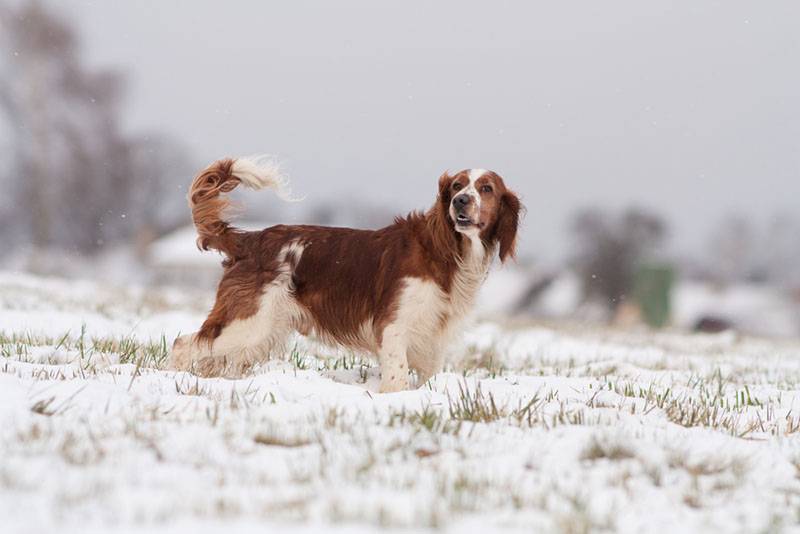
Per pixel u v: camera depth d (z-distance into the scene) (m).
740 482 6.32
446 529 4.82
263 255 10.62
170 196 61.41
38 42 49.25
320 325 10.52
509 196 10.45
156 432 6.52
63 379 8.13
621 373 12.23
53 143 51.41
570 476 6.12
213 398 7.99
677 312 55.50
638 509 5.54
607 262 58.44
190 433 6.55
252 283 10.52
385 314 9.90
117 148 55.91
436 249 9.91
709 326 52.62
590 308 56.91
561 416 7.77
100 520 4.67
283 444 6.56
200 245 10.86
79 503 4.90
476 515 5.16
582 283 58.50
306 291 10.50
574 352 16.70
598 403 8.95
